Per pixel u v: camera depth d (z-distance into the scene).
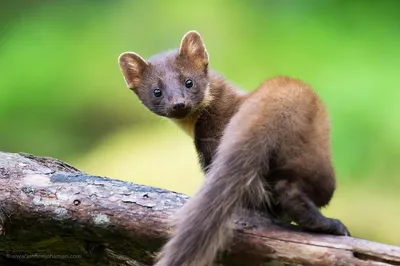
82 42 17.89
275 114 6.89
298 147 6.79
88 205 7.21
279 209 6.89
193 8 18.14
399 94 14.77
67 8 18.22
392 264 6.21
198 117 8.77
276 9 17.52
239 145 6.74
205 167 8.65
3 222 7.43
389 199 14.53
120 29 18.06
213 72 9.41
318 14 16.83
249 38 17.48
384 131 14.42
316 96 7.23
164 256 6.34
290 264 6.50
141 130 17.75
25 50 17.58
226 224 6.54
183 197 7.11
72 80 17.64
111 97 17.80
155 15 18.17
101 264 7.55
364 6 16.52
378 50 15.72
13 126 17.39
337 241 6.43
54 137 17.52
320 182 6.75
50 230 7.42
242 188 6.59
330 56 16.05
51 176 7.60
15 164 7.79
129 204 7.11
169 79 9.33
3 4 18.06
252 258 6.62
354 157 14.45
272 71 16.73
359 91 14.88
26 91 17.44
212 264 6.69
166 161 16.86
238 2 18.03
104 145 17.58
